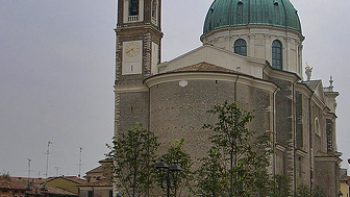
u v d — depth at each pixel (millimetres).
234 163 63094
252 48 101938
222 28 103812
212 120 78500
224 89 80062
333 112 124125
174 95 80500
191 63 90062
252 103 83438
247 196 54562
